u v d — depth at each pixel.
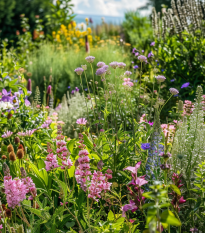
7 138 2.42
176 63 4.51
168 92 4.30
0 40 8.82
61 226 1.81
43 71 5.93
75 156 2.21
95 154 2.25
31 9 10.05
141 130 2.51
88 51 6.64
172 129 2.43
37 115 3.02
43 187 2.07
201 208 1.78
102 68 2.41
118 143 2.38
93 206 2.05
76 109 3.86
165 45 4.74
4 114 2.81
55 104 5.49
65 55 6.83
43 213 1.68
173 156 2.05
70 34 8.60
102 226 1.53
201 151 2.05
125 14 10.38
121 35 10.48
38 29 8.73
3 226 1.52
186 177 1.98
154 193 1.00
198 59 4.25
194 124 2.11
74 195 2.07
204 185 1.71
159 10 12.43
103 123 2.62
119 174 2.16
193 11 4.83
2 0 9.52
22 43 8.05
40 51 7.25
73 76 5.61
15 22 9.88
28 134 2.50
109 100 3.52
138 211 1.96
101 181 1.67
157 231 1.03
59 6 8.85
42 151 2.49
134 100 3.78
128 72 2.50
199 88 2.09
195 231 1.63
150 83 4.59
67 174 2.18
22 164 2.13
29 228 1.70
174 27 4.99
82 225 1.78
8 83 3.06
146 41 6.42
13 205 1.51
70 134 3.58
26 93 3.07
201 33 4.66
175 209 1.44
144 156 2.22
